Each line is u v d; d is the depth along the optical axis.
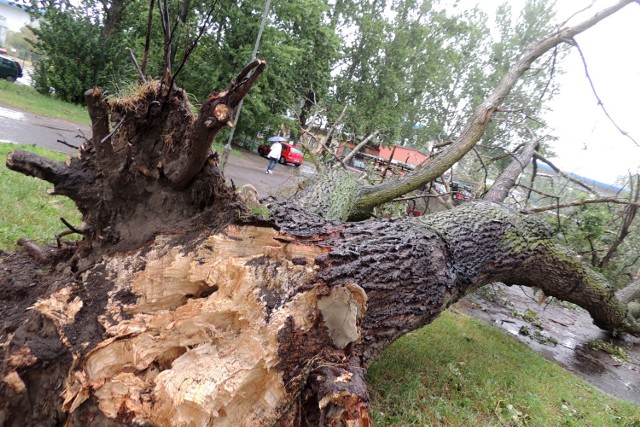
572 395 3.80
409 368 3.26
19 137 7.04
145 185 1.93
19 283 2.00
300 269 1.75
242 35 15.09
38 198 4.20
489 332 5.05
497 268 3.69
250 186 2.03
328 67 19.75
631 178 6.89
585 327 7.22
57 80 13.85
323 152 6.96
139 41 14.19
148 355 1.54
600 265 7.49
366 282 2.06
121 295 1.73
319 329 1.70
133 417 1.41
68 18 13.84
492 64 28.89
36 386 1.49
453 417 2.70
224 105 1.56
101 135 1.75
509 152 5.76
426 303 2.55
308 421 1.65
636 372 5.57
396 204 6.36
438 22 23.25
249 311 1.61
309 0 17.17
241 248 1.79
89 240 1.97
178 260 1.75
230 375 1.44
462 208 3.94
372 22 21.16
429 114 30.03
